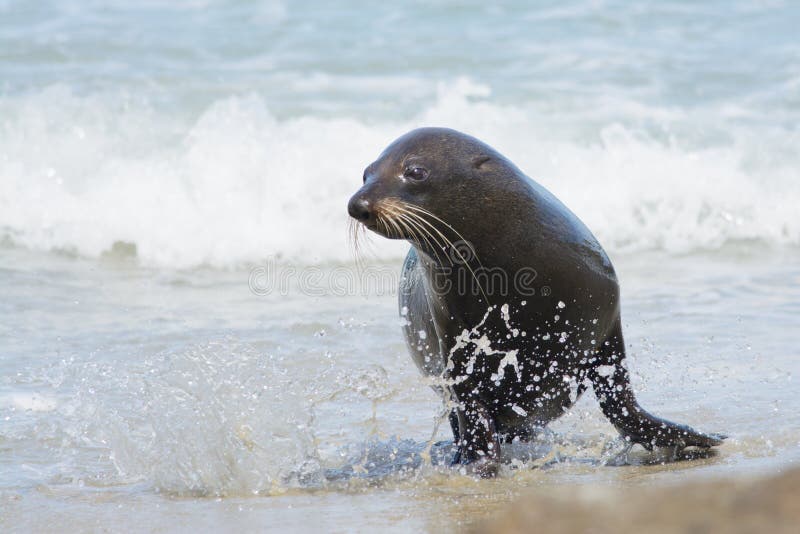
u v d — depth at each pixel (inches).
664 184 2063.2
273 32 2874.0
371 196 908.0
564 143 2192.4
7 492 887.1
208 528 783.1
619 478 891.4
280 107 2373.3
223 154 2044.8
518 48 2805.1
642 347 1323.8
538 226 919.0
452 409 1023.0
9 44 2701.8
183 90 2449.6
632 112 2393.0
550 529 570.9
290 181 2014.0
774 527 487.2
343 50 2770.7
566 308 930.7
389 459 984.9
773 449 968.3
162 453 927.7
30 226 1911.9
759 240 1972.2
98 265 1823.3
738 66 2706.7
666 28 2972.4
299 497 872.9
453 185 909.8
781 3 3139.8
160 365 1150.3
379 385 1053.8
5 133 2135.8
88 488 905.5
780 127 2308.1
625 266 1823.3
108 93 2383.1
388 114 2352.4
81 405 1113.4
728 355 1283.2
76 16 2940.5
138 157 2100.1
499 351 962.1
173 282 1734.7
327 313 1519.4
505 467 950.4
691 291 1621.6
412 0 3068.4
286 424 961.5
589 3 3117.6
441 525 762.2
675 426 970.7
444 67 2674.7
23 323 1438.2
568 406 1031.6
